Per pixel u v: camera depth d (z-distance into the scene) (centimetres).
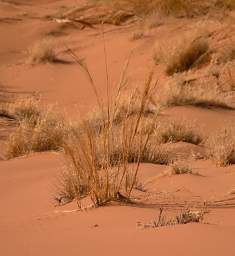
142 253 643
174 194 1089
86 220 873
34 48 4631
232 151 1536
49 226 862
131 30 5066
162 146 1747
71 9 6088
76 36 5306
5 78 4228
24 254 704
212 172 1380
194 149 1781
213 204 993
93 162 1002
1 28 5606
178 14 5050
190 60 3759
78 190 1042
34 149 1950
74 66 4341
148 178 1255
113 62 4191
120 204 975
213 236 669
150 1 5409
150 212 891
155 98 2722
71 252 686
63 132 1947
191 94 2853
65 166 1333
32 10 6669
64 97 3681
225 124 2452
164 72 3716
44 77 4150
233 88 3309
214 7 4984
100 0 5972
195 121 2370
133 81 3666
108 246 687
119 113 1784
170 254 626
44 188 1188
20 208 1066
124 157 1097
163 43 4119
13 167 1590
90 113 2314
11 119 2797
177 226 731
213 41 3956
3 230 876
